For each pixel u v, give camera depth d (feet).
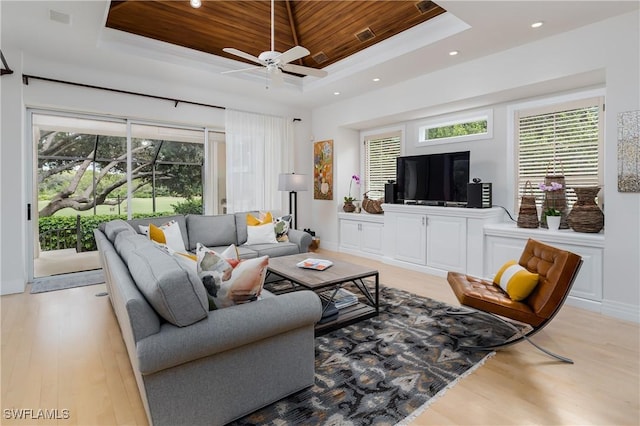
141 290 5.30
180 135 17.72
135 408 6.07
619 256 10.12
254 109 19.36
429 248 15.65
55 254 15.07
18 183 12.63
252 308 5.75
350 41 13.97
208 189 18.60
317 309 6.43
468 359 7.79
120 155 16.19
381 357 7.86
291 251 15.07
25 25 10.73
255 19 13.20
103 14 10.06
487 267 13.61
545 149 13.33
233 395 5.65
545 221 12.91
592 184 12.14
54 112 14.49
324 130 21.24
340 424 5.63
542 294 7.89
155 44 13.47
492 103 14.60
